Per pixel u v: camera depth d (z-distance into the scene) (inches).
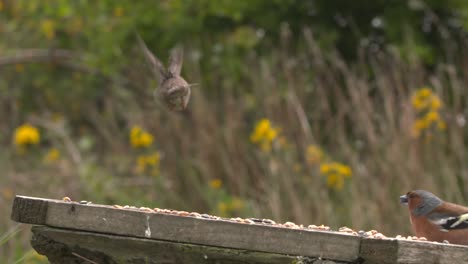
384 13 984.9
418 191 497.0
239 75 948.6
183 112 908.6
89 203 346.0
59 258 341.1
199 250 334.3
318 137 855.1
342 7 1008.9
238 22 1004.6
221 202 779.4
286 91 902.4
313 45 899.4
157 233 335.0
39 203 335.9
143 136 840.9
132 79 997.2
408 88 874.8
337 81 948.0
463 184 793.6
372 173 779.4
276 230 331.9
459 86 937.5
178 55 470.6
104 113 1078.4
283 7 987.3
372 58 927.7
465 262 328.2
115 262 336.8
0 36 1140.5
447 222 480.7
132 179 843.4
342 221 751.1
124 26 992.2
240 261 334.0
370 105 837.8
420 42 964.6
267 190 767.1
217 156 853.8
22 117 1130.7
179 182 850.1
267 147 797.9
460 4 960.9
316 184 762.2
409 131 791.7
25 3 1096.8
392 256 326.3
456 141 804.6
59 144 973.2
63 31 1127.6
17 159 948.0
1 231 687.1
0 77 1144.8
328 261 330.6
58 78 1152.8
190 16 984.9
